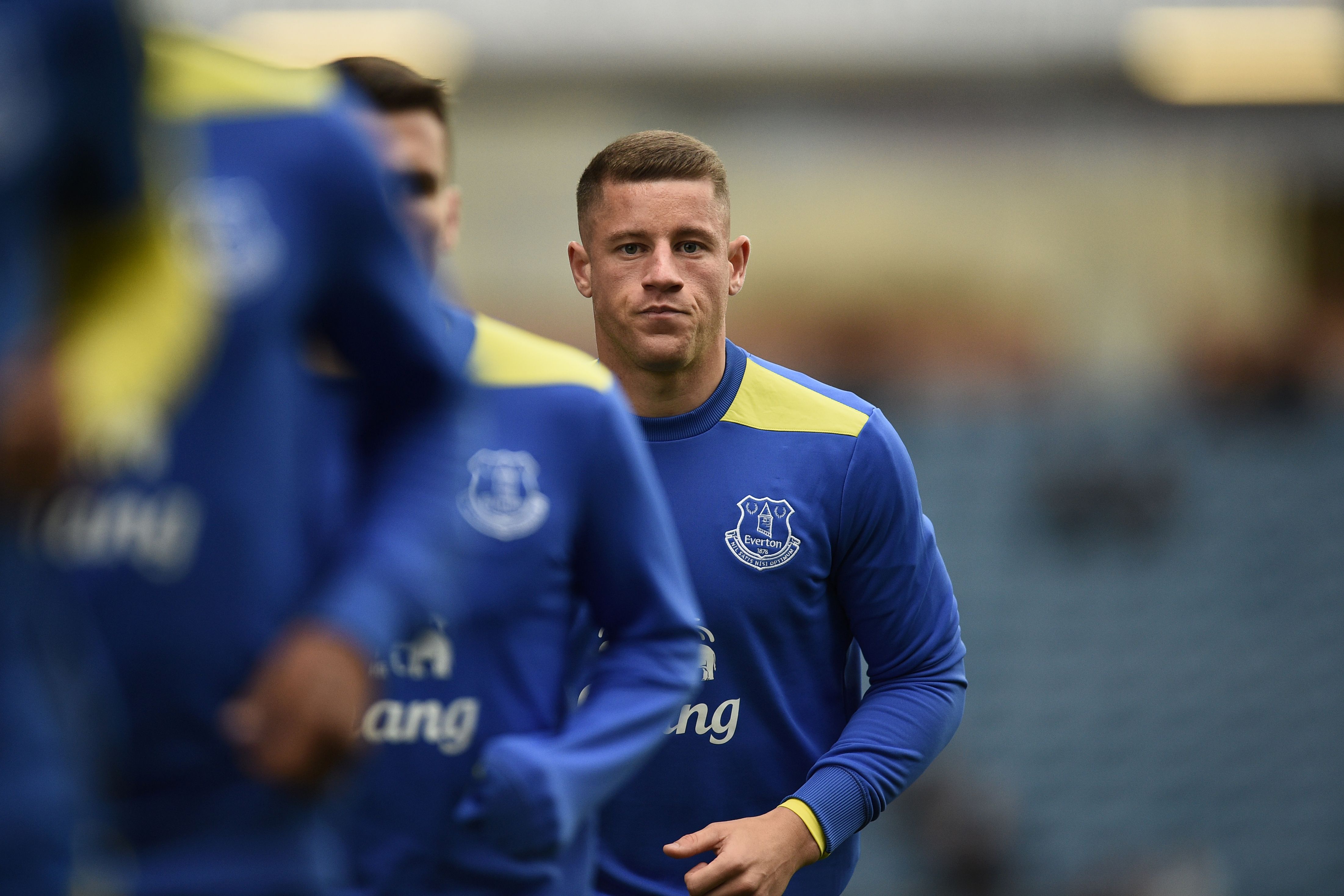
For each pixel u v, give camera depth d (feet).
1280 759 157.89
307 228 15.99
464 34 188.24
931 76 187.93
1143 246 195.62
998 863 141.18
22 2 13.26
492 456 26.13
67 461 13.38
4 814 13.47
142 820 15.48
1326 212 191.42
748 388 37.11
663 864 35.27
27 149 13.29
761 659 35.47
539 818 24.06
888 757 35.27
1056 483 174.19
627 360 36.27
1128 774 156.56
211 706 15.31
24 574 13.93
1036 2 185.98
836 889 36.68
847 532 36.06
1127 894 144.77
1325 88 184.34
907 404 184.44
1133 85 187.83
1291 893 151.43
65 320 14.15
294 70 17.01
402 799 25.25
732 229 199.62
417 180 27.07
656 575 27.07
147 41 15.19
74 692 14.69
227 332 15.08
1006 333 197.57
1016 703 162.50
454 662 25.44
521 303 198.08
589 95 192.13
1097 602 169.17
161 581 14.92
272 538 15.44
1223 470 174.19
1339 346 187.83
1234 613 165.99
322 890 16.56
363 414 17.93
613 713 25.98
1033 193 196.13
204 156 15.62
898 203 197.98
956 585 170.19
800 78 189.26
